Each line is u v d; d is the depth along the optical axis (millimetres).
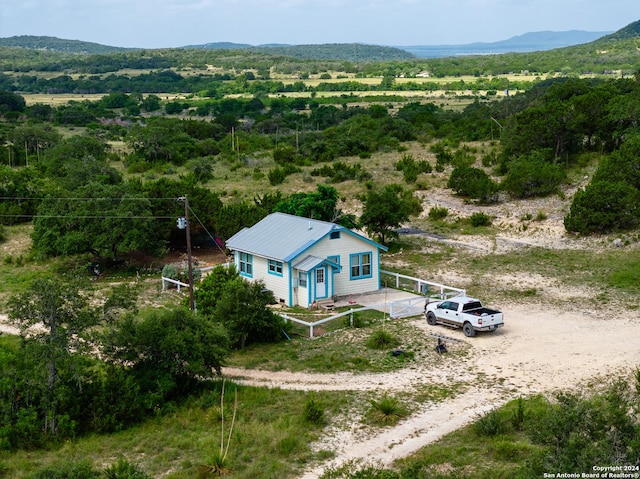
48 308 21234
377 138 83125
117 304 22828
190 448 19688
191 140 90062
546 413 17844
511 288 34875
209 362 23891
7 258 42188
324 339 28625
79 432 21094
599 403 20062
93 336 22266
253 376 25047
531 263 38656
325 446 19500
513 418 19922
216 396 22922
